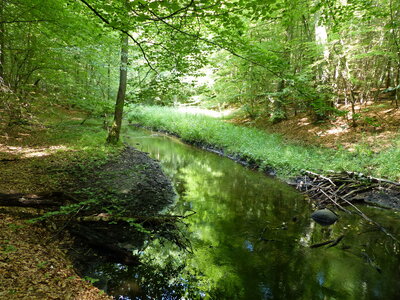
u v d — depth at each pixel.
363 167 8.90
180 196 8.02
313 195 8.14
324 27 11.23
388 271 4.59
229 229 6.07
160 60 6.44
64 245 4.45
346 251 5.20
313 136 13.11
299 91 4.25
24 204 4.69
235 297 3.96
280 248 5.30
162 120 22.39
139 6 3.45
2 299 2.55
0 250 3.50
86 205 5.76
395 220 6.44
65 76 13.91
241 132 15.62
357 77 14.15
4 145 9.61
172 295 3.90
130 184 8.01
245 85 16.64
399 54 10.54
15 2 6.38
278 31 14.14
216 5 3.51
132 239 5.21
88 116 17.86
